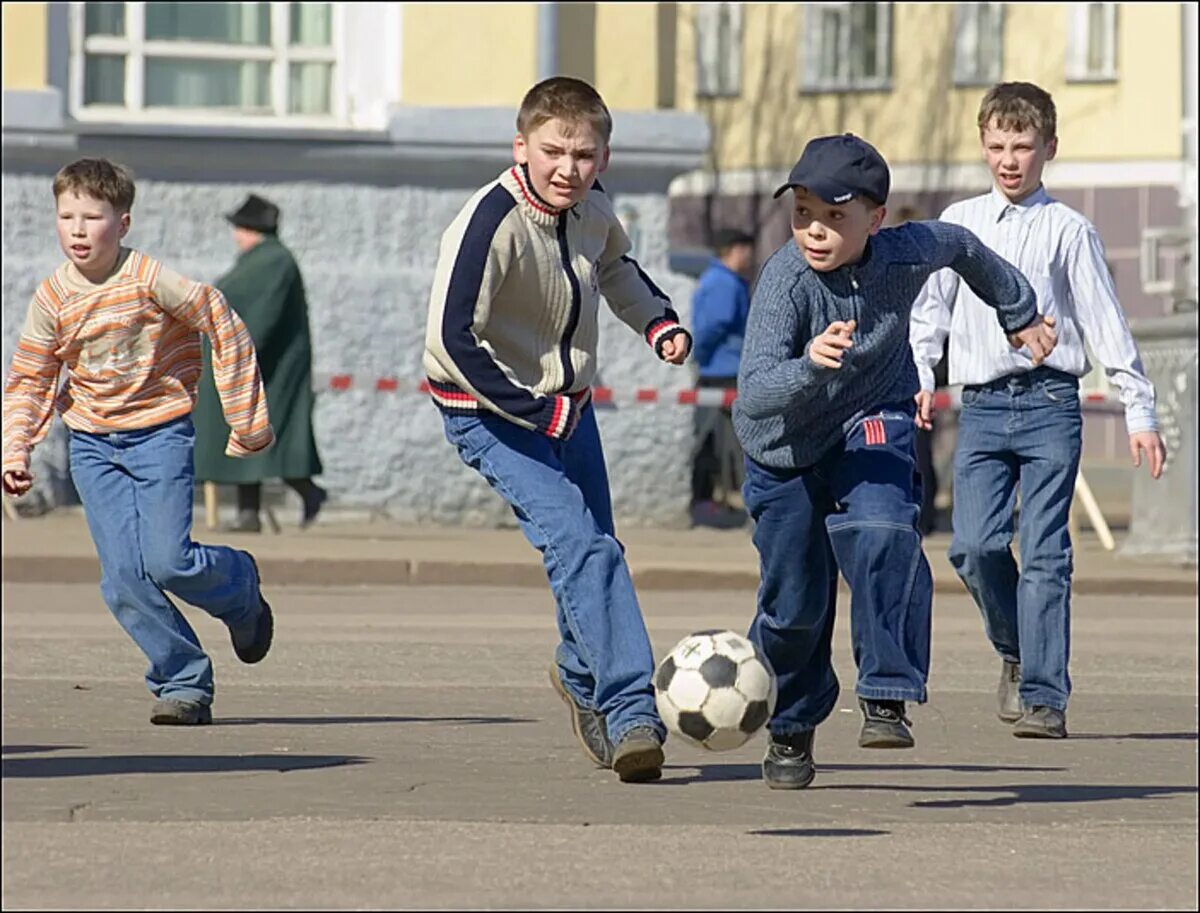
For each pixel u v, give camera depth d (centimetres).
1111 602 4978
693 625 4159
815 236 1992
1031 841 1944
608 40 6756
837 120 12719
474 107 6606
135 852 1819
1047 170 12500
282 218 6525
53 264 6372
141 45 6575
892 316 2044
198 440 5584
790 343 2027
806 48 12744
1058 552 2739
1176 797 2244
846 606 4744
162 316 2655
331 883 1697
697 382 6688
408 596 4797
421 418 6525
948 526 6806
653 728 2062
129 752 2433
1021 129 2730
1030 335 2173
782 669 2166
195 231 6475
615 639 2094
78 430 2677
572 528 2109
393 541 5597
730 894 1672
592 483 2231
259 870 1747
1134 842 1948
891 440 2061
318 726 2698
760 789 2231
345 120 6719
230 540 5444
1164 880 1770
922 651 2059
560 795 2164
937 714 2948
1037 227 2734
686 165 6769
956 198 12594
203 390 5588
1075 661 3738
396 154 6544
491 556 5238
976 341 2752
